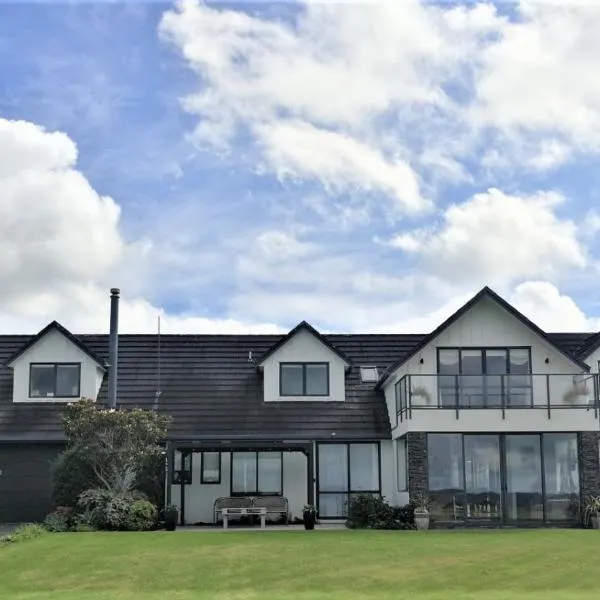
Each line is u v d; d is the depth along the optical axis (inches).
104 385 1286.9
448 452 1080.8
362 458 1203.2
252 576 678.5
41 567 728.3
